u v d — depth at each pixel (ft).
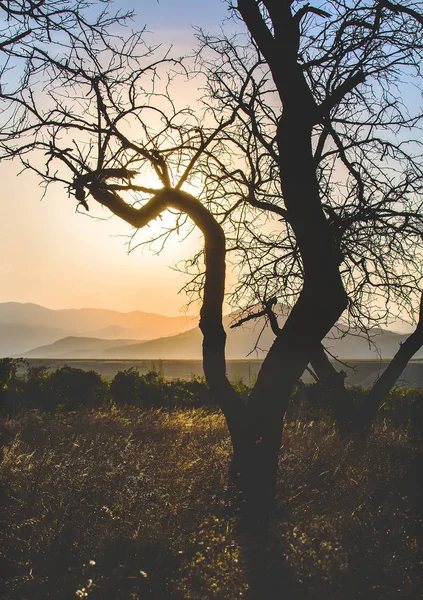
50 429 40.22
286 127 27.58
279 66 27.73
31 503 21.09
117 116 27.53
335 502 24.77
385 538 20.06
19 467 25.43
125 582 16.12
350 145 30.58
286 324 26.86
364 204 30.60
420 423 45.44
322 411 57.21
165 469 26.71
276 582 16.35
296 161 27.37
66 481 23.04
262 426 26.11
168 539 18.80
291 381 26.43
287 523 19.86
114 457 28.53
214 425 45.62
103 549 18.40
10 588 15.90
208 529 19.20
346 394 44.80
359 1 28.73
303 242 26.94
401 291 33.50
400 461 34.37
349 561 18.11
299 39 28.76
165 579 16.53
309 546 17.99
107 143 27.20
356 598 16.53
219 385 27.20
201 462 28.32
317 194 27.53
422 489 28.25
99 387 68.39
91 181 26.68
